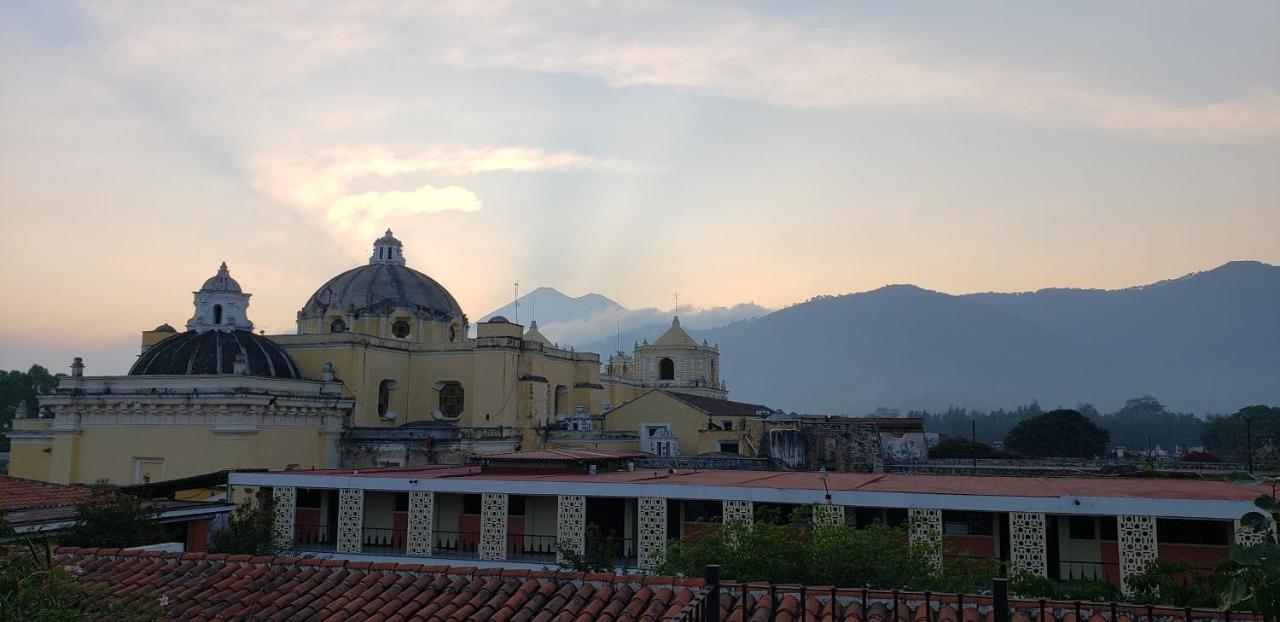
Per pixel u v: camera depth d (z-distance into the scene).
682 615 15.16
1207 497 29.95
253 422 54.09
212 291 60.84
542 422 67.88
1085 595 23.80
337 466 60.66
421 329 70.94
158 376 55.44
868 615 16.59
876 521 26.59
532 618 17.64
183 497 40.88
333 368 63.25
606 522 39.03
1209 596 22.09
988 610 16.66
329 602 18.95
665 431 63.53
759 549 23.55
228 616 18.53
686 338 103.56
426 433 60.50
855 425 68.25
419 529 36.75
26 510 32.03
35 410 101.88
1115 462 67.44
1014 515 30.09
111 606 17.78
